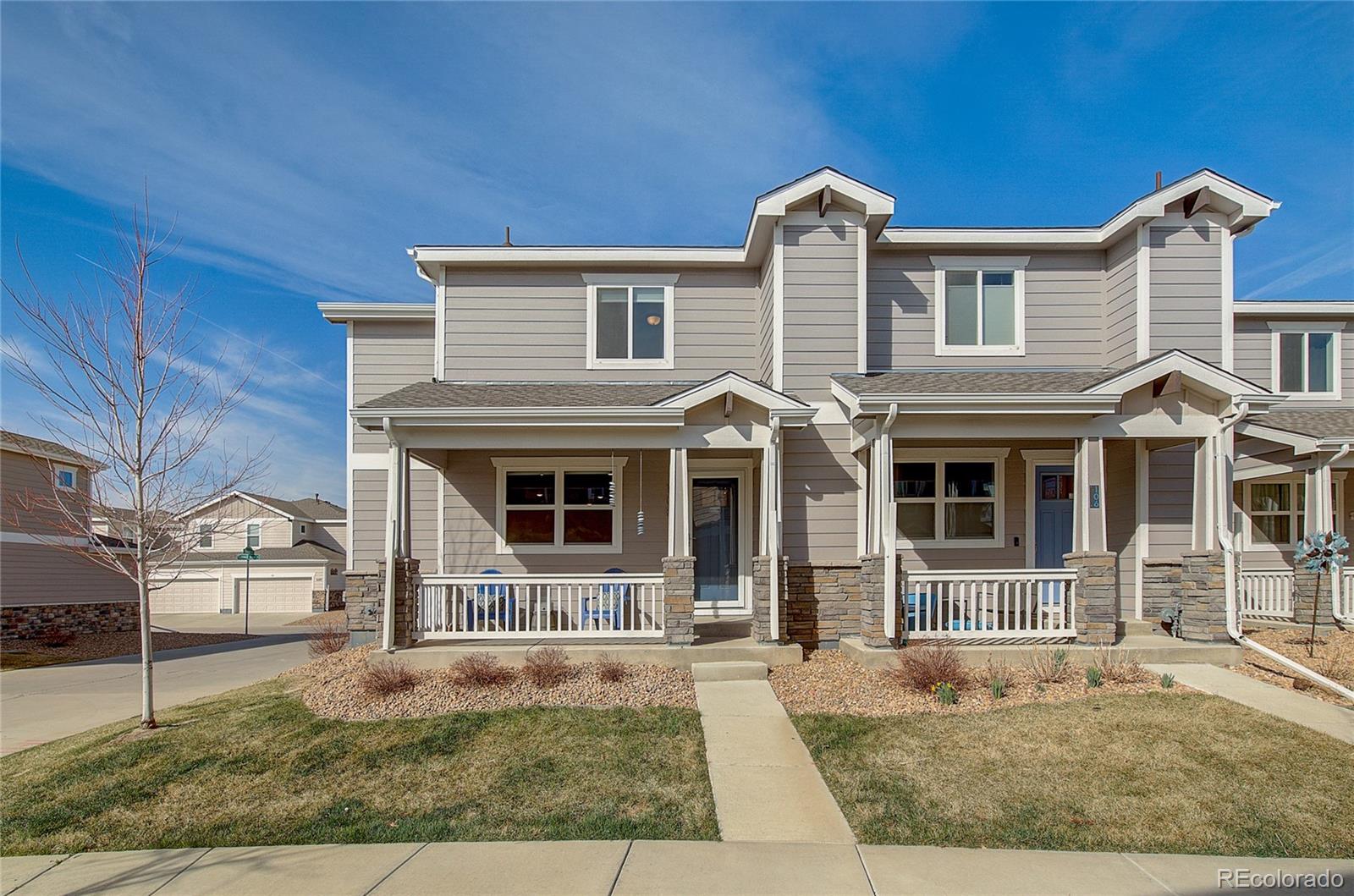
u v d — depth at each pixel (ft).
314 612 104.53
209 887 14.78
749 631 34.45
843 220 35.96
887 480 30.42
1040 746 21.27
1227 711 23.59
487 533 40.22
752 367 40.42
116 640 58.39
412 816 17.89
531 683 27.37
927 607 30.81
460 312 40.37
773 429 31.76
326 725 24.06
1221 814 17.22
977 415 30.99
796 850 15.99
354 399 43.27
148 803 18.80
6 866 15.87
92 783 20.07
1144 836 16.35
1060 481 38.75
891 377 34.99
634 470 40.47
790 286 35.78
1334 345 47.03
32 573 56.39
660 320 40.68
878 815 17.62
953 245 37.93
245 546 109.70
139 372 26.07
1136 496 35.40
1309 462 38.55
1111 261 38.01
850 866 15.26
